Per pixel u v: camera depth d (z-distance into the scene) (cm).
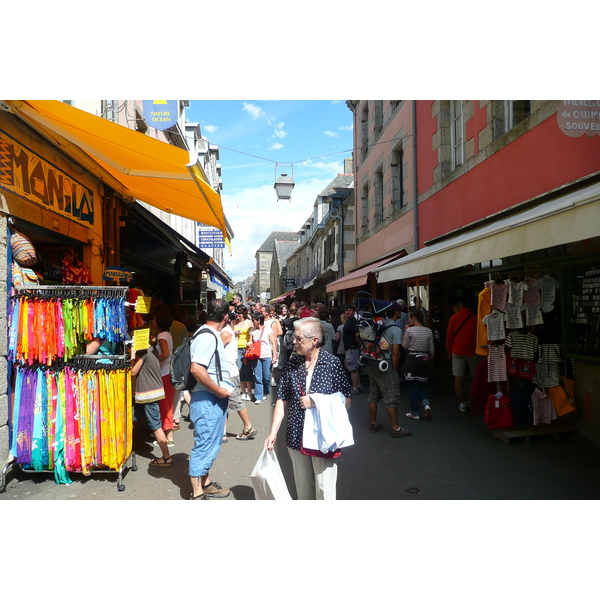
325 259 2781
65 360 437
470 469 464
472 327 693
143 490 417
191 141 2044
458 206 908
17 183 457
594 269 532
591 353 538
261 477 323
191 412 398
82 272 592
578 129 539
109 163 553
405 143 1241
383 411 720
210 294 2462
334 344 973
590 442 530
